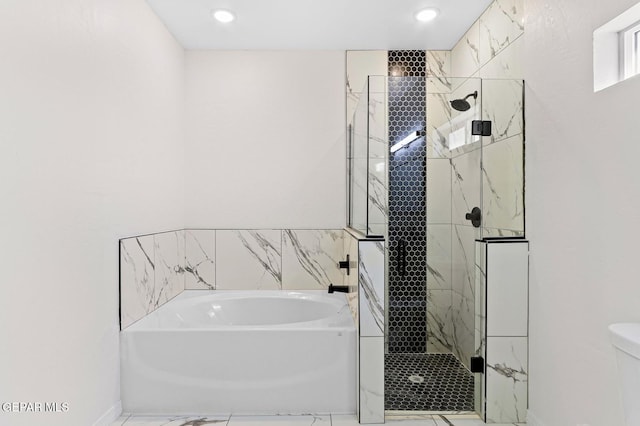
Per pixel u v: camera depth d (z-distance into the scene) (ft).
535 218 6.50
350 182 9.98
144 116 7.97
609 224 4.85
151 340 7.00
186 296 9.78
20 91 4.57
